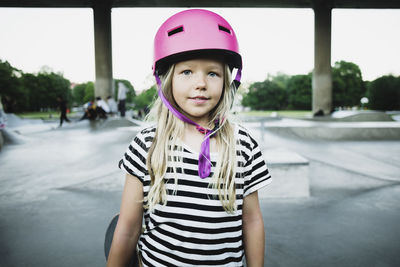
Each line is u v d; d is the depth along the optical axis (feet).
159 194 2.66
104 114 48.01
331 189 13.34
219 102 2.98
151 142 2.81
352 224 9.39
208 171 2.68
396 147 26.91
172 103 2.86
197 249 2.62
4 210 10.67
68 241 8.30
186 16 2.64
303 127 34.37
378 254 7.49
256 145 3.13
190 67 2.64
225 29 2.77
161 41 2.68
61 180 14.67
